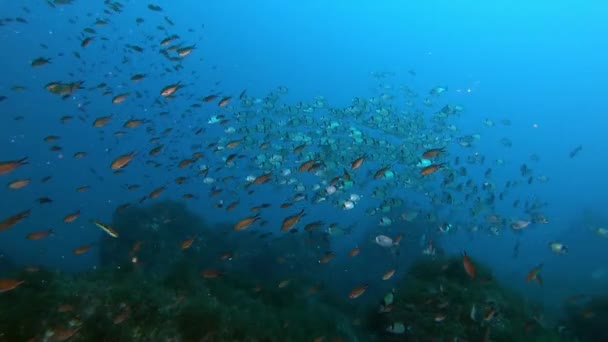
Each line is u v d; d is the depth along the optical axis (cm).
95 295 639
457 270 986
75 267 1691
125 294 653
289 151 1395
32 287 655
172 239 1550
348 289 1612
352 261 1864
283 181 1348
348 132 1501
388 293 931
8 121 3531
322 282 1369
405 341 870
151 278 805
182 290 763
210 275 819
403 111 1739
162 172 3109
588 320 1029
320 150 1362
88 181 2866
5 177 2742
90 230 2134
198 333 649
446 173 1440
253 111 1548
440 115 1678
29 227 2095
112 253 1507
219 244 1612
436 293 895
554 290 1972
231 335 677
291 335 793
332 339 862
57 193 2611
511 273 2242
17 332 548
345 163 1377
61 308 591
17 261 1612
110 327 602
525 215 1518
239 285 1037
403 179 1445
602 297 1073
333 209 2552
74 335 575
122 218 1573
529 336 834
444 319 842
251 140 1422
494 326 818
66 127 3650
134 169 3133
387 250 1788
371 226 2006
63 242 1975
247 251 1585
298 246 1638
